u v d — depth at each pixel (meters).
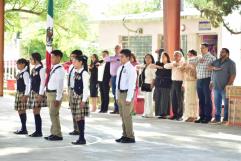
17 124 14.75
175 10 18.02
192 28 25.14
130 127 11.66
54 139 11.78
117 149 10.75
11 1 28.94
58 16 30.00
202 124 15.32
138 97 18.20
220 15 16.92
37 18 34.09
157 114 16.94
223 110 16.14
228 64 15.30
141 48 27.66
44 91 12.05
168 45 18.02
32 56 12.00
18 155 9.89
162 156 10.04
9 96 25.39
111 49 28.86
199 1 17.25
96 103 19.06
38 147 10.84
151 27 27.12
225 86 15.37
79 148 10.78
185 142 11.89
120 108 11.65
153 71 16.98
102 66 18.39
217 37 24.45
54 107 11.63
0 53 25.05
